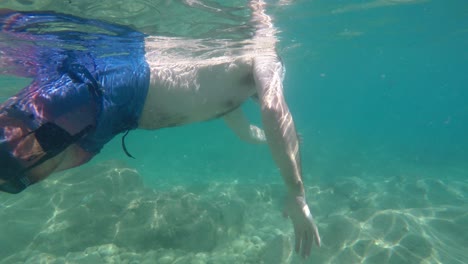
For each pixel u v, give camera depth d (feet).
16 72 10.58
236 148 29.14
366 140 33.81
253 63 3.58
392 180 16.40
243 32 8.79
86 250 8.67
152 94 3.45
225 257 8.24
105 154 29.71
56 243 8.81
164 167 24.11
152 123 3.59
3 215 9.67
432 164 22.06
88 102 2.90
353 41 26.21
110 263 8.02
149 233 8.90
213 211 9.69
